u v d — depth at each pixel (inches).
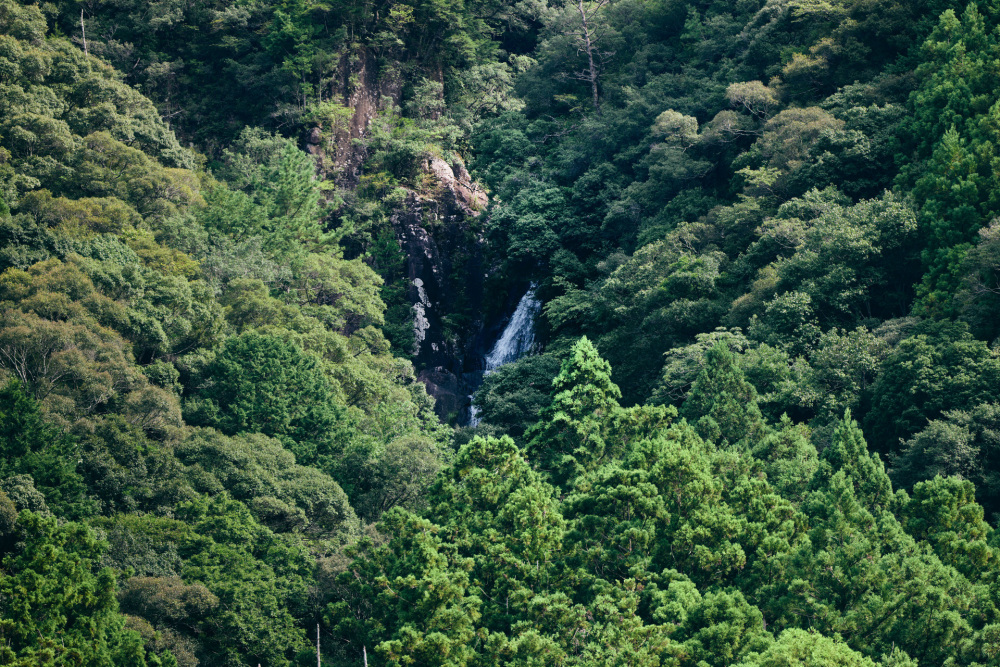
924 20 4220.0
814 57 4384.8
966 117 3437.5
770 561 2177.7
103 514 2605.8
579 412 2800.2
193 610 2272.4
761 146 4170.8
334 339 3764.8
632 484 2336.4
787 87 4446.4
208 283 3651.6
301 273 4173.2
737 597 2022.6
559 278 4539.9
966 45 3715.6
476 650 2207.2
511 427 3912.4
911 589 2012.8
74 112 4220.0
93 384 2812.5
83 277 3070.9
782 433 2706.7
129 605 2253.9
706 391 2940.5
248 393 3166.8
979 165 3216.0
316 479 2842.0
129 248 3427.7
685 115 4835.1
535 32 6501.0
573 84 5841.5
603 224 4645.7
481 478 2529.5
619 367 3836.1
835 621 2036.2
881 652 2006.6
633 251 4569.4
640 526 2273.6
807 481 2532.0
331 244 4763.8
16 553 2201.0
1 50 4212.6
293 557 2513.5
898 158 3673.7
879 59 4377.5
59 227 3462.1
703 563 2188.7
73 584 2075.5
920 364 2674.7
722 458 2507.4
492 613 2266.2
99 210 3592.5
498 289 5054.1
